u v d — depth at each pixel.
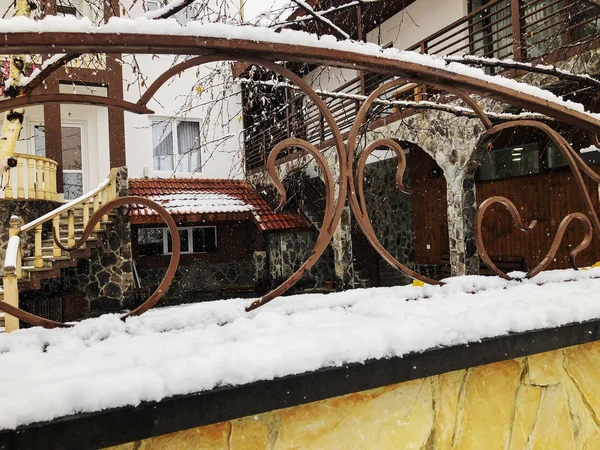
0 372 0.74
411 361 0.87
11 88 2.40
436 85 1.16
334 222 1.15
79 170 11.88
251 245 12.73
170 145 13.02
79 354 0.83
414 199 11.98
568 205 8.09
